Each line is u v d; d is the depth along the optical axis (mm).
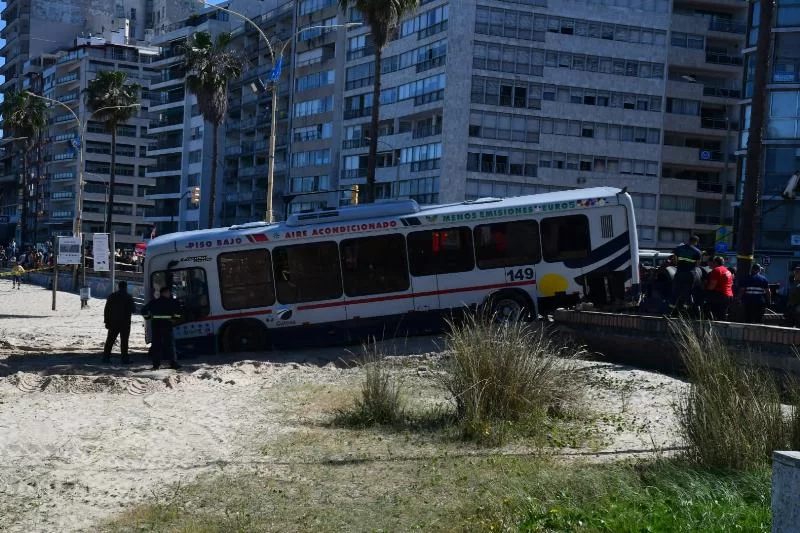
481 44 67562
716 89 73312
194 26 112875
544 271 23812
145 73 140250
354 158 79562
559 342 19578
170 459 11430
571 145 69812
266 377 19141
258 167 96125
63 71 144125
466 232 23906
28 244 111562
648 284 26828
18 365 21203
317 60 84812
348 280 23844
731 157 74062
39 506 9250
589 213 23953
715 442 8945
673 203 72812
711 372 9672
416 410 14453
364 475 10352
